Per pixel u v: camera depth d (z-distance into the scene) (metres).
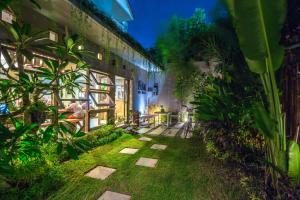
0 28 2.82
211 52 6.23
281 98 3.73
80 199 2.60
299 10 3.24
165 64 10.38
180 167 3.87
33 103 2.05
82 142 2.00
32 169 2.72
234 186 3.06
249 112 3.39
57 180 2.91
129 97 8.83
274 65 2.26
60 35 4.30
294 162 2.28
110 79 6.98
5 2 1.51
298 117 3.42
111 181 3.17
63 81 2.52
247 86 3.97
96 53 5.97
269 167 2.62
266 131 2.28
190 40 8.89
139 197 2.72
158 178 3.34
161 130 8.21
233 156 3.95
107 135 6.06
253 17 2.07
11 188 2.45
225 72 4.79
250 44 2.16
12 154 1.70
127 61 8.57
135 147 5.38
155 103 11.64
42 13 3.77
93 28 4.73
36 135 1.99
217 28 5.89
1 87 1.83
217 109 4.32
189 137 6.82
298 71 3.38
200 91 7.32
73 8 3.61
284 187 2.27
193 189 2.96
